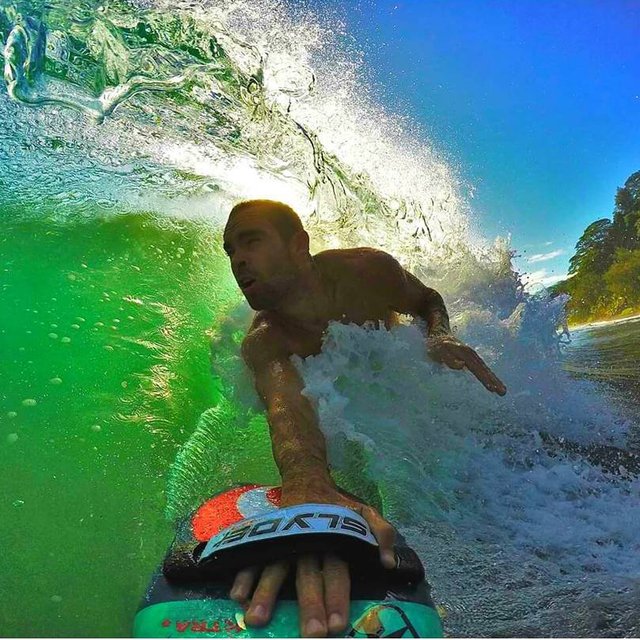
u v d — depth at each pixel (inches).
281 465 21.7
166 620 16.6
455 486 26.0
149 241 40.4
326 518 17.5
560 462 28.6
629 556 22.5
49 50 49.4
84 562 20.5
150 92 52.6
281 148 51.8
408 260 44.7
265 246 28.9
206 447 27.3
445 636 18.7
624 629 19.1
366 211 50.3
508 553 22.5
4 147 45.9
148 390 29.3
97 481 23.6
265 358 27.7
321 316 30.1
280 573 17.2
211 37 52.8
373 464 26.1
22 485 22.7
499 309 42.4
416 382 29.0
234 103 53.1
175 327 34.5
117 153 49.3
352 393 28.2
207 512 21.0
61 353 29.6
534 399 32.8
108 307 33.9
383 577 17.7
